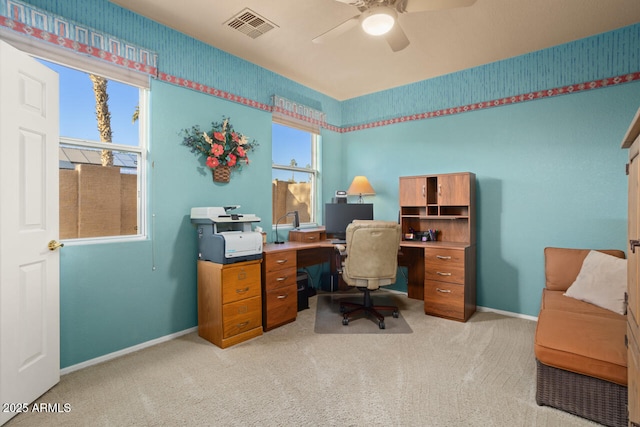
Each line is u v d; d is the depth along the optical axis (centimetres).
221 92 317
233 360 238
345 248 327
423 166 405
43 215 192
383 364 231
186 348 260
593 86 294
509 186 342
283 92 387
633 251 129
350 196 473
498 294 350
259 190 358
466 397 191
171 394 195
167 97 276
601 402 166
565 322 198
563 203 313
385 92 437
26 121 180
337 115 477
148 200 266
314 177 455
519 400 188
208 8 251
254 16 262
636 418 121
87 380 210
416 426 166
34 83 185
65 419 171
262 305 295
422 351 252
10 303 170
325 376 215
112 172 254
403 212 400
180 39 285
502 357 242
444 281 327
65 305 220
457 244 343
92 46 229
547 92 317
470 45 310
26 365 180
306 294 360
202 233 284
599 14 258
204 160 305
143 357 244
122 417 173
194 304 297
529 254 331
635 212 132
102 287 238
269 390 199
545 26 276
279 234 390
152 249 267
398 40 232
